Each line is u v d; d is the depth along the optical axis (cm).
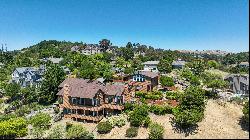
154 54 18450
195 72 10844
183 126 6256
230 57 10825
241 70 7900
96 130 6619
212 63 11475
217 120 6419
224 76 8831
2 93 10375
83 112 7281
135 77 8862
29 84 11450
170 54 17750
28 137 6462
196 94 6762
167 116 6794
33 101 9188
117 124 6631
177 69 13675
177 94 7919
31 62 16500
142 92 8206
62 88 7981
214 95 7512
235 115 6519
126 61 16175
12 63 16612
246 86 6944
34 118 7069
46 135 6475
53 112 7944
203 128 6169
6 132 6400
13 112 8456
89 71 10338
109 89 7381
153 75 8844
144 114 6644
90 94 6994
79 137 6100
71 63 14362
